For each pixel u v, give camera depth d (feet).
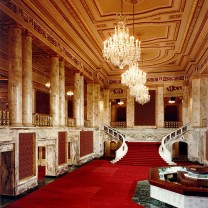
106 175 37.35
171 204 23.06
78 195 26.50
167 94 64.85
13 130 24.97
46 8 29.43
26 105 28.22
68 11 32.07
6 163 25.39
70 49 40.98
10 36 26.27
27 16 27.71
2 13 23.88
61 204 23.47
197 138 52.54
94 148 57.00
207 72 46.60
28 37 28.32
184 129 56.24
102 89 68.54
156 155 50.60
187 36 40.42
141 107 67.62
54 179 34.55
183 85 63.52
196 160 52.42
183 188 21.50
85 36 40.78
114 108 81.46
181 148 73.87
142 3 32.07
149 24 38.01
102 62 55.93
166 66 62.34
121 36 28.09
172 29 39.83
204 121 49.24
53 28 33.53
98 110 58.39
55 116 36.24
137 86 47.67
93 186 30.45
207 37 36.42
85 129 49.85
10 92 26.30
